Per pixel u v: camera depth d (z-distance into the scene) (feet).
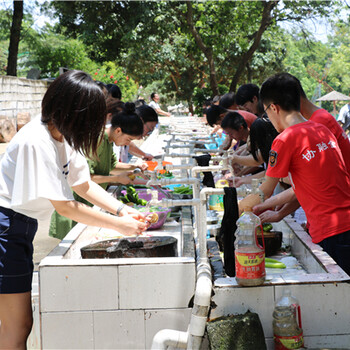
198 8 59.41
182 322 7.90
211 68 60.54
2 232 7.38
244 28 63.57
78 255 9.45
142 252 8.62
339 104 139.64
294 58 149.38
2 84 52.85
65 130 7.02
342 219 8.63
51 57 88.58
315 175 8.62
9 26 72.18
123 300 7.89
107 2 61.52
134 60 73.26
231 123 14.66
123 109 12.69
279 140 8.70
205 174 13.10
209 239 10.85
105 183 13.83
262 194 8.09
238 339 7.28
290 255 10.81
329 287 7.74
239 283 7.73
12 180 7.41
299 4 60.18
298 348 7.55
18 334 7.78
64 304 7.91
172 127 26.71
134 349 7.98
